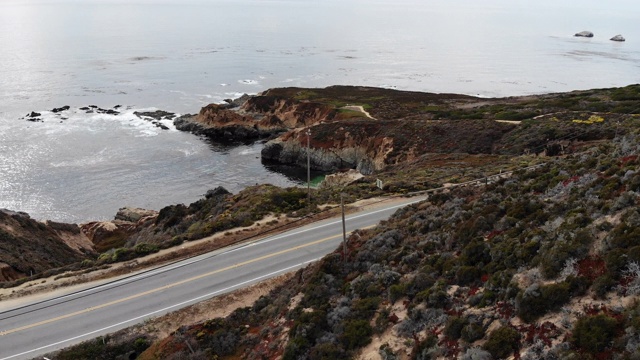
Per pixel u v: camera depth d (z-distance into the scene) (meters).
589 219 15.80
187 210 48.97
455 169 49.28
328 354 17.14
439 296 16.56
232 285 28.23
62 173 71.00
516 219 19.44
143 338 23.95
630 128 51.22
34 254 41.22
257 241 34.06
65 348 23.12
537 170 26.44
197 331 23.02
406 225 25.34
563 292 13.27
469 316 14.98
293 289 24.17
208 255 32.25
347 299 20.00
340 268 23.38
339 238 33.66
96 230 54.19
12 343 23.55
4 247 39.44
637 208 14.49
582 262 14.14
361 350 16.89
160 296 27.39
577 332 11.85
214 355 21.25
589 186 18.56
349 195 42.75
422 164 55.94
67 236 49.91
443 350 14.41
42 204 61.88
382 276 20.20
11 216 45.59
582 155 26.50
